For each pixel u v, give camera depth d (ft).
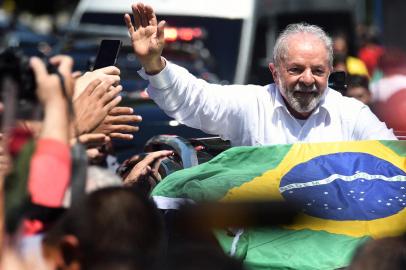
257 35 119.55
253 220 28.32
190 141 43.32
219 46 101.24
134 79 77.87
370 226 35.12
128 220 22.38
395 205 36.06
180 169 38.99
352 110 43.78
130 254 22.20
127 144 63.36
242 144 43.98
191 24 101.24
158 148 42.88
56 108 25.07
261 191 36.42
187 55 95.35
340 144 38.63
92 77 33.50
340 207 35.81
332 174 37.27
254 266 32.81
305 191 36.55
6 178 24.47
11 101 25.46
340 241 34.09
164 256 22.56
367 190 36.58
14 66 25.43
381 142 39.01
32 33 173.17
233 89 43.83
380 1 144.15
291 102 42.68
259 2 111.86
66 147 24.88
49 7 196.13
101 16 100.73
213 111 43.32
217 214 28.43
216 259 21.94
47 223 25.39
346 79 45.78
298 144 38.52
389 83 75.61
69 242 22.43
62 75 25.49
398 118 70.64
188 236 28.81
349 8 130.93
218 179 36.55
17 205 24.21
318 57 42.19
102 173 26.99
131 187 23.43
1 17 179.83
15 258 23.79
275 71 43.50
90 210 22.47
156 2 102.32
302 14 127.24
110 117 34.65
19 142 25.46
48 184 24.54
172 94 42.70
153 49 41.57
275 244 33.24
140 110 65.31
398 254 22.22
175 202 35.60
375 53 109.19
